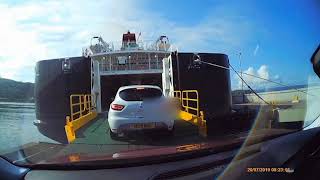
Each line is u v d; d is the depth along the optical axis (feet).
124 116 20.65
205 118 17.42
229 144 12.82
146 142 16.76
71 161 12.48
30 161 12.76
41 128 16.96
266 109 13.51
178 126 19.54
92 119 28.89
